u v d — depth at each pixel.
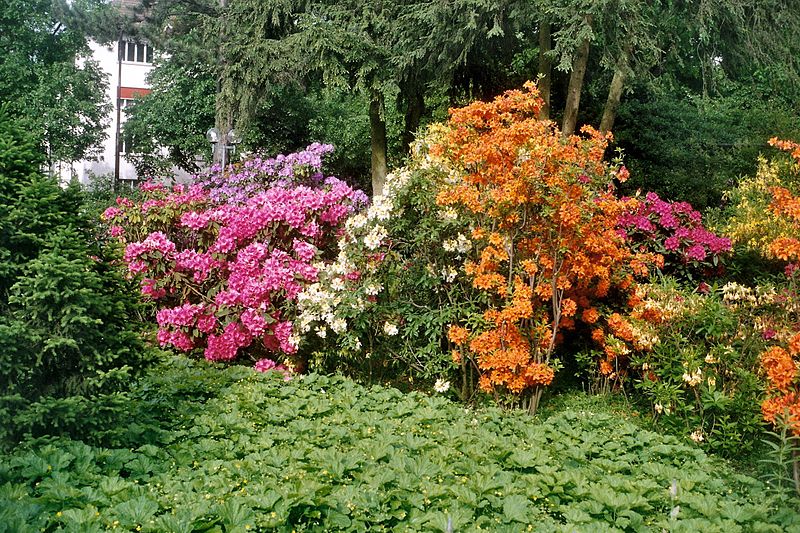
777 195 6.74
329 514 3.81
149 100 24.23
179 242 9.11
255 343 8.53
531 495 4.35
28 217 4.50
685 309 6.71
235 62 16.33
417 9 13.90
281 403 6.38
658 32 12.71
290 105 21.41
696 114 16.20
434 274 7.34
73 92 23.27
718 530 3.92
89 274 4.53
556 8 11.52
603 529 3.81
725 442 6.09
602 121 13.74
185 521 3.45
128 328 5.02
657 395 6.64
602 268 7.06
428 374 7.32
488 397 7.38
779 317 6.56
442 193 6.88
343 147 21.39
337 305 7.46
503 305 7.21
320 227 8.52
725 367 6.52
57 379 4.62
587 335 8.32
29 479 3.92
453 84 16.47
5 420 4.18
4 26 22.92
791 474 5.37
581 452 5.30
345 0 15.28
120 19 22.05
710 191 15.27
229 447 4.94
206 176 15.50
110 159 30.92
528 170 6.42
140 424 5.08
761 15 12.81
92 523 3.44
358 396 6.78
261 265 8.17
